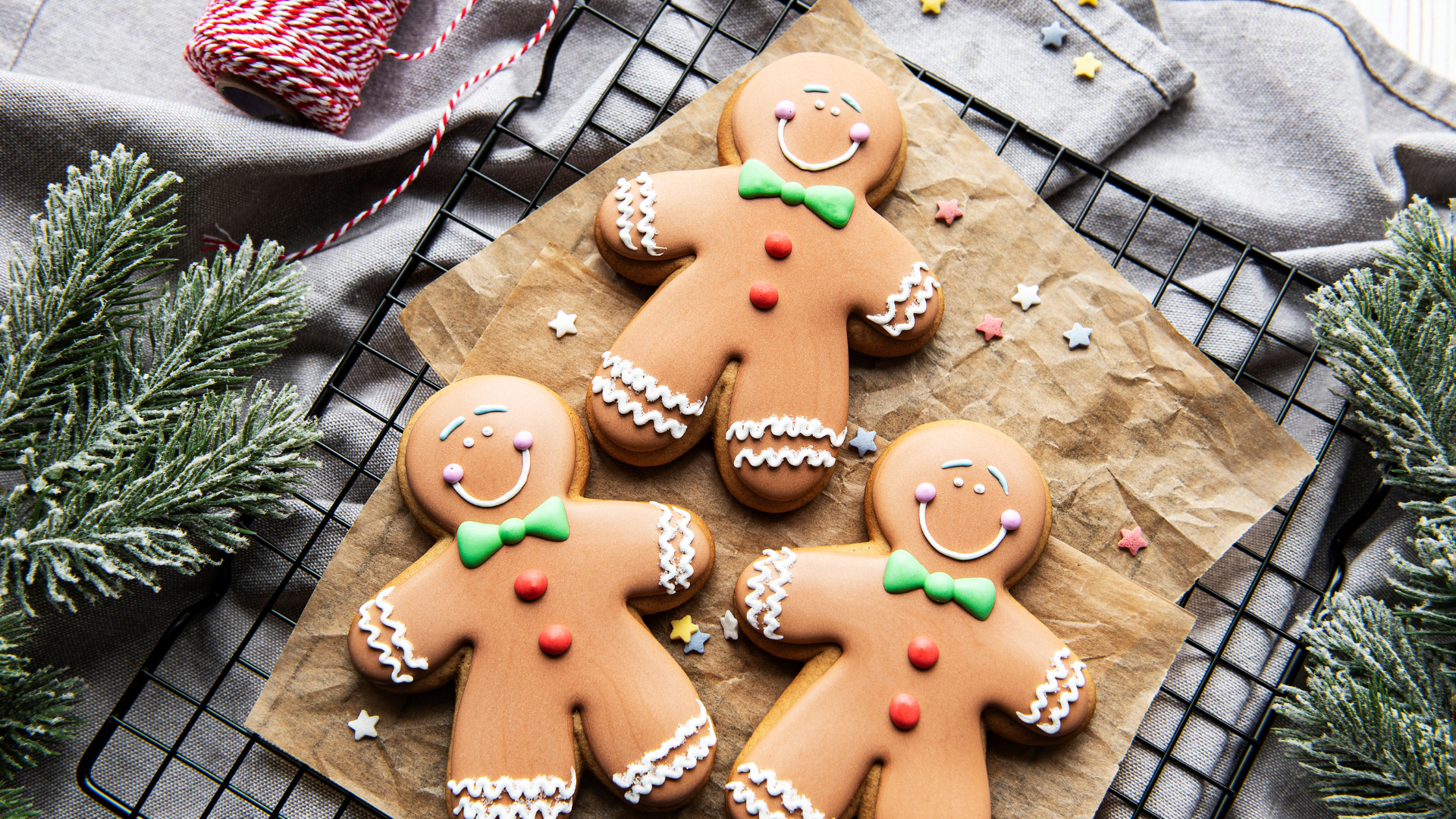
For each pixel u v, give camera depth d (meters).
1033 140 0.49
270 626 0.48
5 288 0.47
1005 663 0.45
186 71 0.50
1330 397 0.49
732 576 0.47
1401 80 0.51
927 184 0.49
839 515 0.47
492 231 0.51
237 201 0.49
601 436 0.46
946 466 0.46
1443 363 0.45
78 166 0.48
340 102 0.48
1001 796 0.46
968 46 0.51
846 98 0.47
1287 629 0.48
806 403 0.46
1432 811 0.43
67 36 0.50
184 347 0.43
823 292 0.46
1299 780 0.47
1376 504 0.48
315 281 0.50
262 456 0.43
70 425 0.42
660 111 0.49
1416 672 0.44
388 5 0.48
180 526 0.44
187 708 0.47
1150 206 0.49
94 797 0.45
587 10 0.50
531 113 0.51
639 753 0.44
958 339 0.48
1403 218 0.46
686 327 0.46
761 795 0.44
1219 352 0.49
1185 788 0.47
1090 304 0.48
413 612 0.45
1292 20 0.51
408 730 0.46
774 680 0.46
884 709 0.44
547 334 0.48
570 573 0.45
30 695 0.43
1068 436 0.48
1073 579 0.47
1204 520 0.47
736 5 0.51
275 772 0.47
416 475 0.45
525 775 0.44
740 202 0.47
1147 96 0.50
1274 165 0.51
